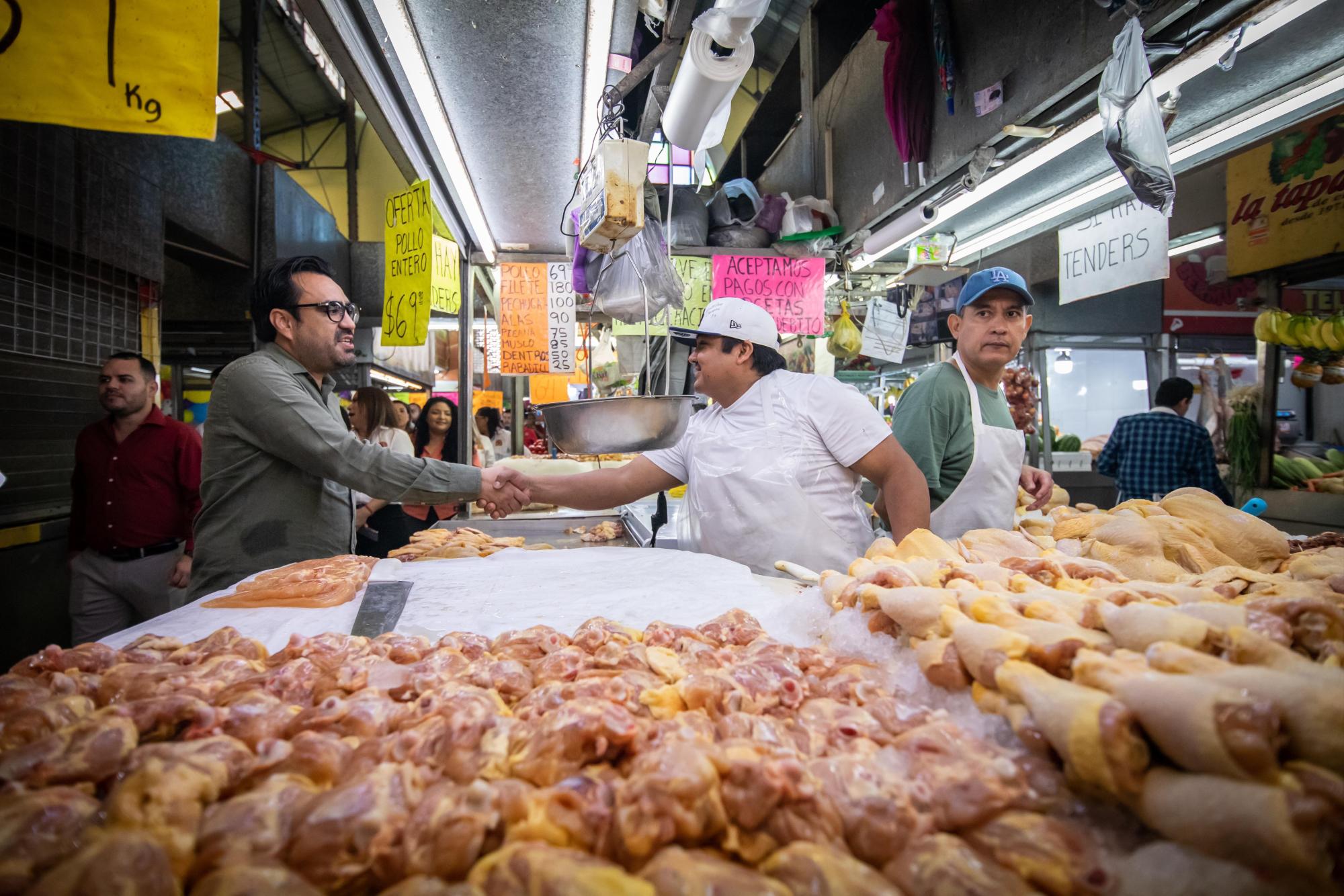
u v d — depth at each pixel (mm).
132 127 1706
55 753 846
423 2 2021
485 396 10156
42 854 683
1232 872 633
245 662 1273
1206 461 4352
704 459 2609
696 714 975
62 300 3312
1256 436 4438
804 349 5992
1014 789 778
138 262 3752
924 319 5871
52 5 1649
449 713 981
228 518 2252
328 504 2400
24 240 3086
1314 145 3799
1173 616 917
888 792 776
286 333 2365
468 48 2229
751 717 944
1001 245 4453
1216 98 2730
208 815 767
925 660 1054
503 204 3625
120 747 873
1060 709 787
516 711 1051
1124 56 2244
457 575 2158
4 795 774
